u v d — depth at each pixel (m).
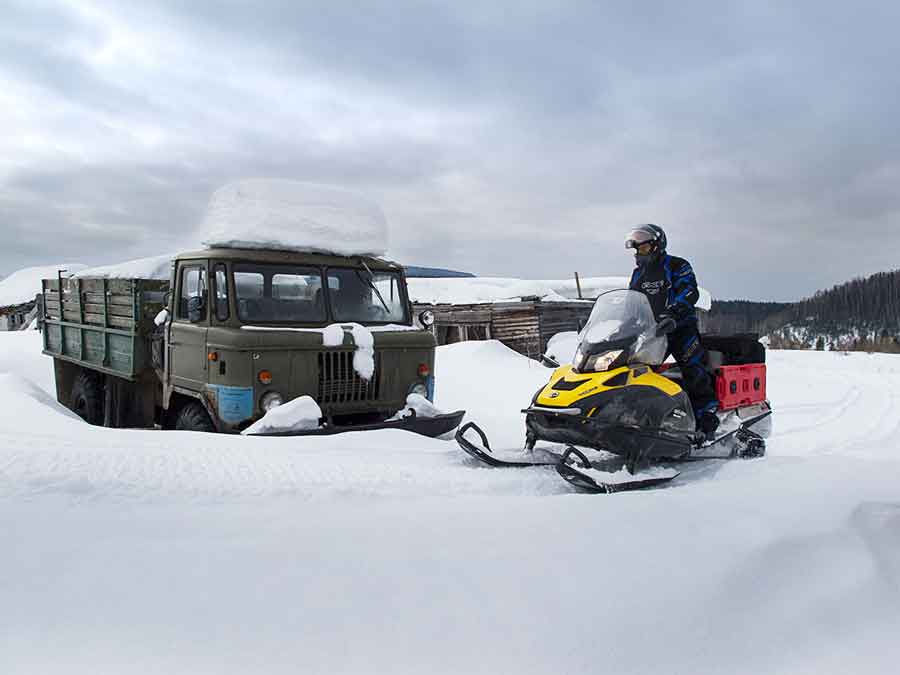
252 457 4.14
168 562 2.27
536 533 2.63
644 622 2.01
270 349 5.93
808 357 19.77
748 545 2.49
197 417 6.26
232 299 6.16
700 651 1.92
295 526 2.69
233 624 1.90
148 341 7.42
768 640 1.99
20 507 2.88
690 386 4.87
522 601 2.07
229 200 6.50
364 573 2.21
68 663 1.69
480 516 2.87
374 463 4.16
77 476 3.45
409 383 6.78
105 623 1.88
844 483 3.62
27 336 15.38
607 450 4.41
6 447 4.14
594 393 4.31
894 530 2.74
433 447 4.96
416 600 2.05
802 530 2.63
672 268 5.16
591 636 1.92
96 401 8.80
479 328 20.64
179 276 6.79
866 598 2.22
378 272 7.20
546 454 4.78
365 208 7.20
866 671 1.86
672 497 3.28
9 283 28.08
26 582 2.11
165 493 3.30
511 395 10.89
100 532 2.56
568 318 19.88
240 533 2.59
